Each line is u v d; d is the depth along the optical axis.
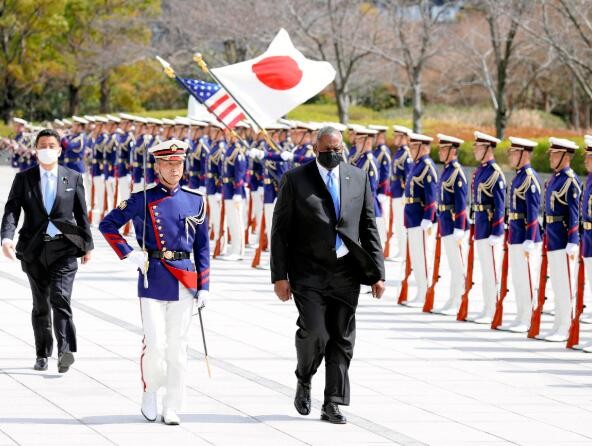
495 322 14.51
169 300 9.42
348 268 9.48
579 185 13.67
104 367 11.44
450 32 41.81
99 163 27.84
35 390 10.41
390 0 40.12
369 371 11.73
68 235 11.01
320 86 18.66
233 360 12.01
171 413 9.33
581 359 12.64
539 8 34.91
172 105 67.88
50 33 55.06
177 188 9.70
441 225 15.71
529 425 9.62
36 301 11.16
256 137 21.62
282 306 15.79
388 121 51.03
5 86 57.56
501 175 14.81
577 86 49.34
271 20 43.81
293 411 9.84
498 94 38.25
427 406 10.22
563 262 13.81
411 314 15.57
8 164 49.56
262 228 20.36
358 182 9.59
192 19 47.28
